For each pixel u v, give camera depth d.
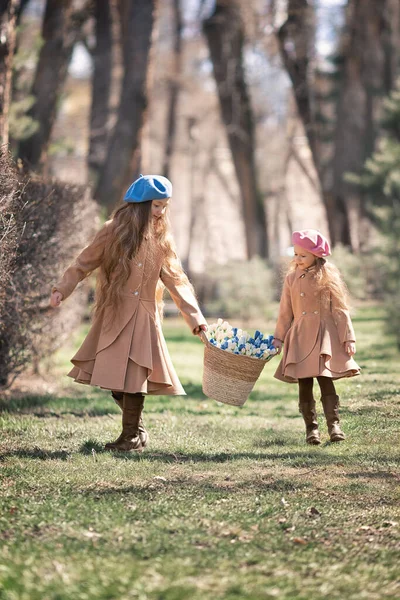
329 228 33.59
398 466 5.79
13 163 6.68
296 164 54.94
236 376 6.29
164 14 43.00
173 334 22.25
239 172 32.34
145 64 20.64
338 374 6.61
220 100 31.45
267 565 3.70
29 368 10.87
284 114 45.12
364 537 4.18
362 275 23.86
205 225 55.06
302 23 29.66
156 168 51.66
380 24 31.80
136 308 6.16
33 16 30.28
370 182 22.53
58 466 5.65
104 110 28.12
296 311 6.81
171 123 44.91
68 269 6.22
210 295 28.33
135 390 6.00
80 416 8.22
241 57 31.05
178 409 9.06
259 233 32.53
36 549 3.79
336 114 33.91
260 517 4.51
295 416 8.56
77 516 4.39
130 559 3.69
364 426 7.12
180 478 5.40
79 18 20.72
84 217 10.23
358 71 32.69
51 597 3.21
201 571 3.59
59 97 17.94
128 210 6.25
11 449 6.27
